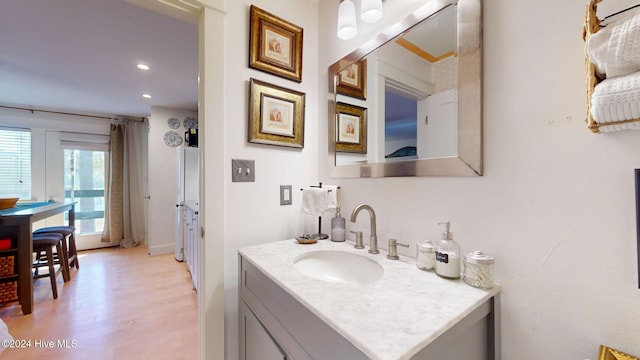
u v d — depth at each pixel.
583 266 0.64
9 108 3.63
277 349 0.84
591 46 0.55
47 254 2.45
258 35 1.30
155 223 3.88
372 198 1.22
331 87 1.43
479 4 0.82
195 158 3.48
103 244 4.22
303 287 0.77
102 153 4.32
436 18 0.95
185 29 1.91
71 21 1.80
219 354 1.21
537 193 0.71
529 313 0.72
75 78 2.76
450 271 0.81
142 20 1.80
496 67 0.79
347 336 0.54
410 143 1.04
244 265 1.13
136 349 1.72
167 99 3.49
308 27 1.52
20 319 2.08
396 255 1.02
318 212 1.30
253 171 1.32
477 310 0.69
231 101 1.25
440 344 0.57
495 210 0.79
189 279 2.91
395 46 1.10
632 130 0.57
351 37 1.22
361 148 1.26
